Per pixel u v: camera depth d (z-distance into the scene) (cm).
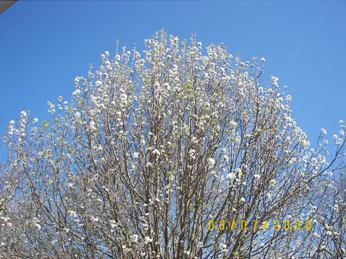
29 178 980
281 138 1060
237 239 916
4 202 1036
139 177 993
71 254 959
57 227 967
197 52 1189
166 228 944
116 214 941
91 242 960
